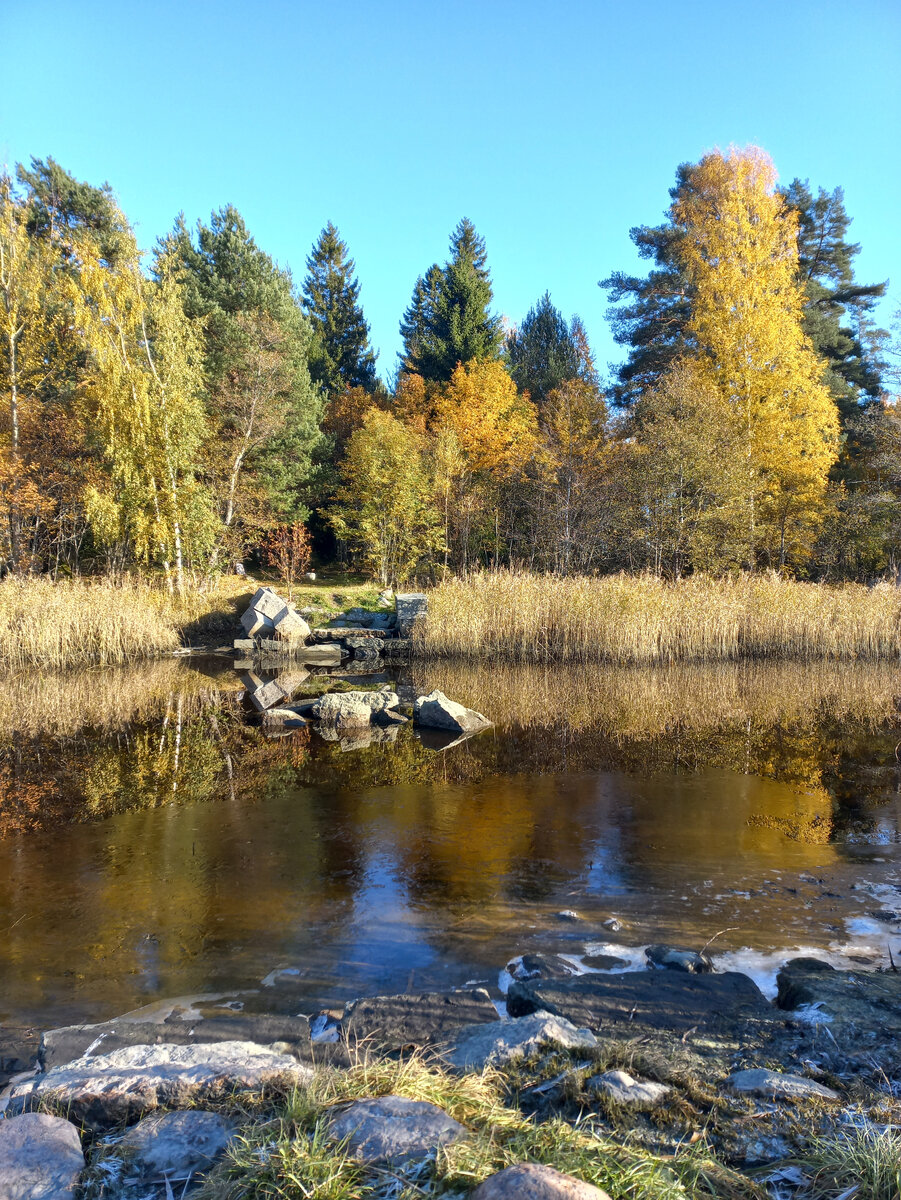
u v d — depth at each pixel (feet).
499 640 53.62
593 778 24.09
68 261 78.38
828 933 13.34
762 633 52.60
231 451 80.69
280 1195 6.08
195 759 27.30
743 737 29.78
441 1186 6.11
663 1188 6.09
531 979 11.34
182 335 71.67
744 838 18.58
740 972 11.73
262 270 86.99
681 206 86.12
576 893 15.31
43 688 43.75
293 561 77.05
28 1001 11.46
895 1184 6.13
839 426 88.63
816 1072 8.36
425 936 13.48
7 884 16.16
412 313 126.82
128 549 73.00
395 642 59.62
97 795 22.89
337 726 33.06
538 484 83.76
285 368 82.12
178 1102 7.72
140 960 12.75
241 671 51.57
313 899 15.19
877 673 46.37
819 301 99.66
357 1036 9.66
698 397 72.38
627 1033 9.44
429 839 18.70
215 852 17.95
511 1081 8.27
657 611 51.34
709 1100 7.72
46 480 69.46
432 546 84.94
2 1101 8.60
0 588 52.80
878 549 79.66
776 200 79.97
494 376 95.35
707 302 79.51
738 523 70.64
